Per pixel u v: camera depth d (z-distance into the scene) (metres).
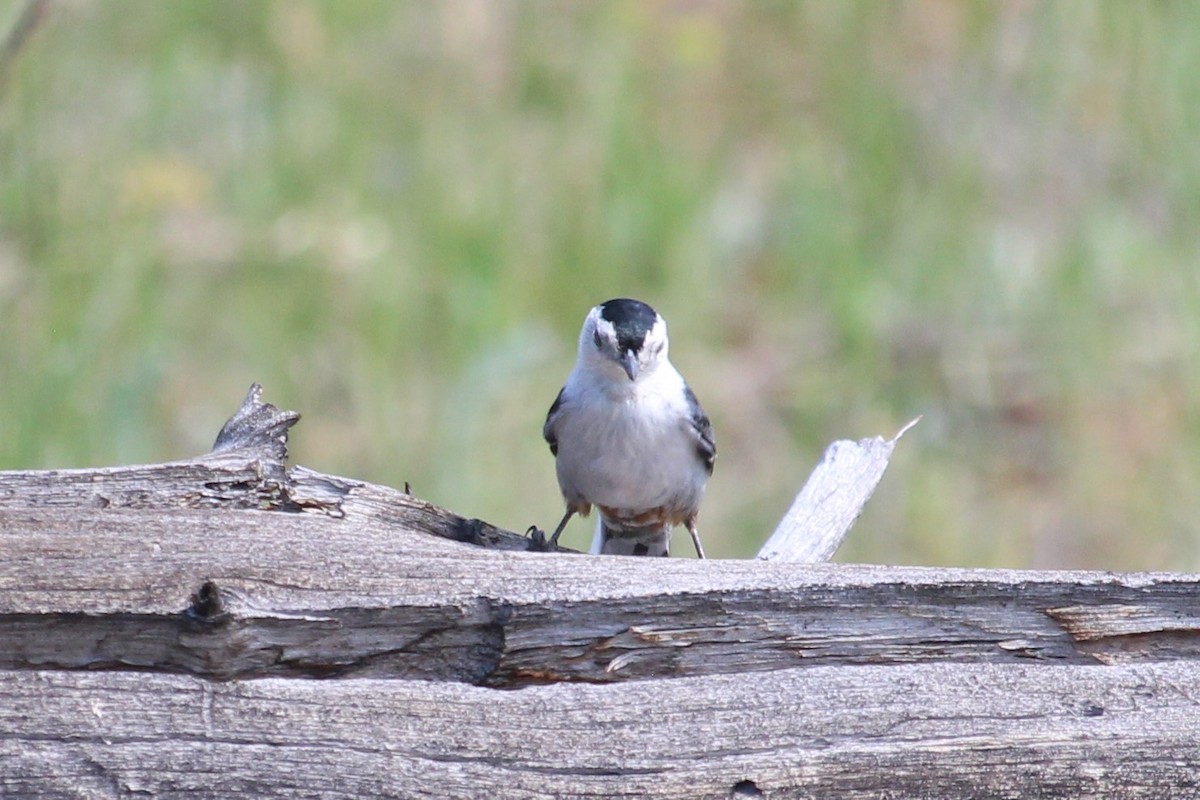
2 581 4.98
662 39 16.83
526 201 14.45
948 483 12.57
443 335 13.09
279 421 6.17
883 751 5.06
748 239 15.14
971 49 16.20
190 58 14.87
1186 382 13.25
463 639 5.20
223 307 13.03
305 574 5.15
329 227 13.66
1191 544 12.28
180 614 5.00
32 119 11.76
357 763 4.85
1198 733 5.16
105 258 11.96
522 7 16.48
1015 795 5.12
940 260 14.48
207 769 4.80
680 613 5.26
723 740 5.02
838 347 13.89
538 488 11.75
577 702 5.00
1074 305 13.97
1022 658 5.39
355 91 15.20
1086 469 12.75
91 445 10.96
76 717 4.78
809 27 16.72
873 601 5.35
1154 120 15.20
